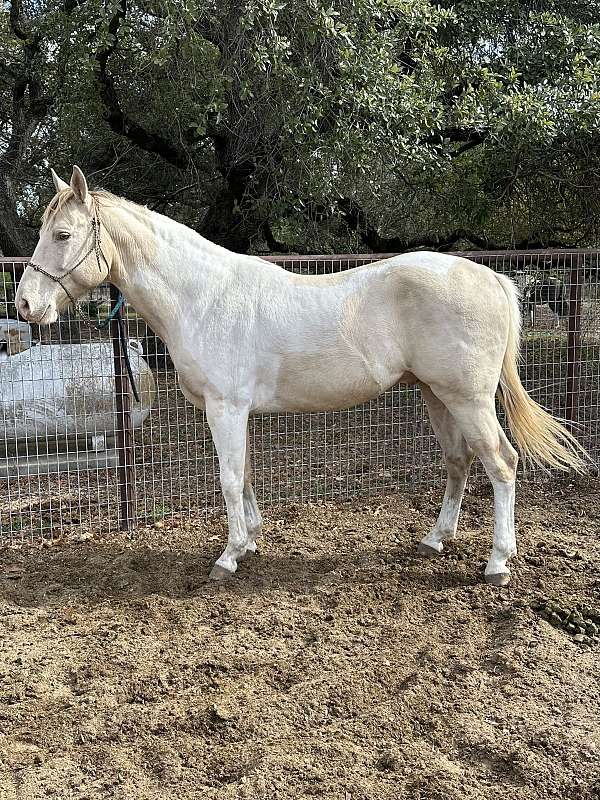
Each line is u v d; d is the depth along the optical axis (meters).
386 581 3.84
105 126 9.48
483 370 3.59
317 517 4.82
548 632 3.28
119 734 2.66
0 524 4.87
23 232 10.89
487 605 3.56
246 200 8.55
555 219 8.27
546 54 7.56
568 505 4.94
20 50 10.16
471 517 4.76
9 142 10.55
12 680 3.02
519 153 7.21
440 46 7.52
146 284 3.66
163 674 3.03
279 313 3.63
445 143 7.39
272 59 6.32
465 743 2.58
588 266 5.98
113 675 3.04
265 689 2.92
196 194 9.98
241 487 3.81
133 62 8.58
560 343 6.69
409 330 3.61
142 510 5.11
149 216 3.73
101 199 3.68
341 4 6.32
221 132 7.93
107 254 3.61
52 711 2.82
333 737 2.62
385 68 6.45
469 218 8.02
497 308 3.60
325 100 6.42
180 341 3.68
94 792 2.38
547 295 6.21
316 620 3.47
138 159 9.99
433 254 3.69
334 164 7.16
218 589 3.79
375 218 9.16
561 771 2.42
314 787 2.36
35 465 5.48
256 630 3.40
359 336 3.61
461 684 2.92
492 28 7.81
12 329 6.68
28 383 5.51
